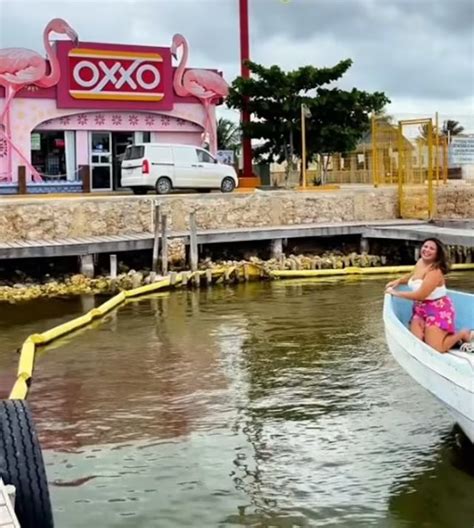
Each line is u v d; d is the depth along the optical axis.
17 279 18.03
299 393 9.19
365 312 14.16
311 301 15.51
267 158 31.62
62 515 6.18
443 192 23.45
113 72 28.34
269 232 20.61
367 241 21.86
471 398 6.10
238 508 6.26
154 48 28.95
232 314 14.27
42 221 19.31
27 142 27.36
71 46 27.67
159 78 29.09
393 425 8.00
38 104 27.47
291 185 30.22
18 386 9.43
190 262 18.86
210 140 30.14
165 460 7.23
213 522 6.05
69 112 27.91
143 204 20.42
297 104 28.67
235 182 26.56
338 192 23.31
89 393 9.39
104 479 6.85
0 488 4.29
